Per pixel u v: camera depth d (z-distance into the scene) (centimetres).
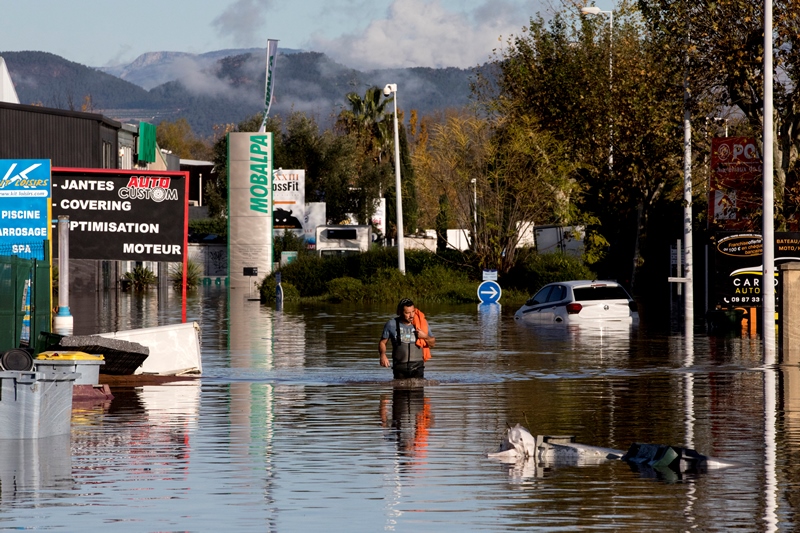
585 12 10169
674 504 1891
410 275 9988
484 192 10594
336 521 1784
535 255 10588
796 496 1950
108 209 5247
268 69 13312
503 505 1892
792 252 6088
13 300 4066
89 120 11356
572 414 2994
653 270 10719
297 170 15638
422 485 2067
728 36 7069
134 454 2394
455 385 3688
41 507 1883
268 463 2291
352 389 3591
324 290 10638
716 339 5566
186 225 5272
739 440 2545
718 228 7244
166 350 3984
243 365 4350
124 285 12631
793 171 7194
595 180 10531
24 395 2577
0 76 11812
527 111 10838
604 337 5697
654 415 2962
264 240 13000
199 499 1947
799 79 7069
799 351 4522
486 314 7794
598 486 2048
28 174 4719
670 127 8656
